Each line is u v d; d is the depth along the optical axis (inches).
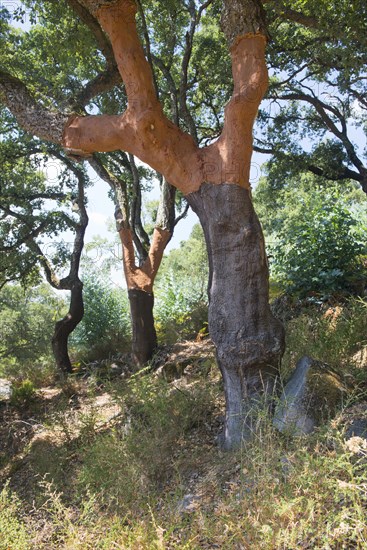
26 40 518.3
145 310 476.4
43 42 446.9
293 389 206.8
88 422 317.4
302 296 427.8
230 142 236.5
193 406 272.8
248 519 141.6
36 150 637.9
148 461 229.6
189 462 222.8
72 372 575.2
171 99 553.6
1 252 668.7
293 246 439.8
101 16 249.3
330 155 673.0
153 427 254.5
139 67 248.7
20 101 283.6
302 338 283.3
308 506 130.3
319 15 355.9
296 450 161.2
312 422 191.3
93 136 263.9
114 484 216.2
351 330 271.4
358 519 126.4
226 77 571.5
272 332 232.8
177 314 630.5
